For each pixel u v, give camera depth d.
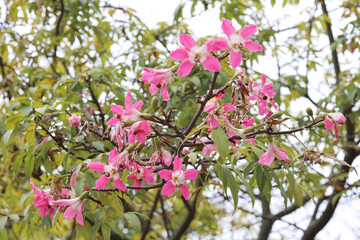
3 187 5.23
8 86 4.89
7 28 4.84
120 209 2.48
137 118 2.12
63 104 3.07
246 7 4.83
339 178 5.04
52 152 3.07
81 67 4.63
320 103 5.05
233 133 2.30
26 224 2.76
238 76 2.21
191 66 2.12
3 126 3.32
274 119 2.24
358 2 5.95
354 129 5.40
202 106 2.24
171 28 5.21
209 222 6.88
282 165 2.56
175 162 2.27
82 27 4.87
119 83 3.68
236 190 2.24
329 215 5.14
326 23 6.30
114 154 2.21
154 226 7.16
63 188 2.46
